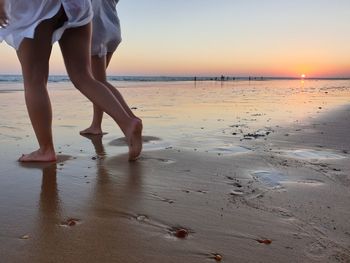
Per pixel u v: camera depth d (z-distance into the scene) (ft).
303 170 9.02
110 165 9.34
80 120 17.33
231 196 7.22
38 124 9.46
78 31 9.67
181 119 18.07
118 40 13.21
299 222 6.06
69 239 5.42
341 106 25.08
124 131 9.71
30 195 7.19
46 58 9.41
